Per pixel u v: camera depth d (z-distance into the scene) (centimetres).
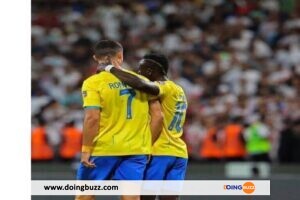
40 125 5016
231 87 5553
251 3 6619
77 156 4703
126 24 6488
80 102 5434
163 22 6488
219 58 5916
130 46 6194
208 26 6444
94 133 1834
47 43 6209
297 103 5197
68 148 4709
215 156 4694
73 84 5622
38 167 4525
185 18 6519
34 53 6072
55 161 4747
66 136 4719
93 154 1861
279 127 4912
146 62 2059
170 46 6162
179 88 2084
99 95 1842
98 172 1873
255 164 4469
